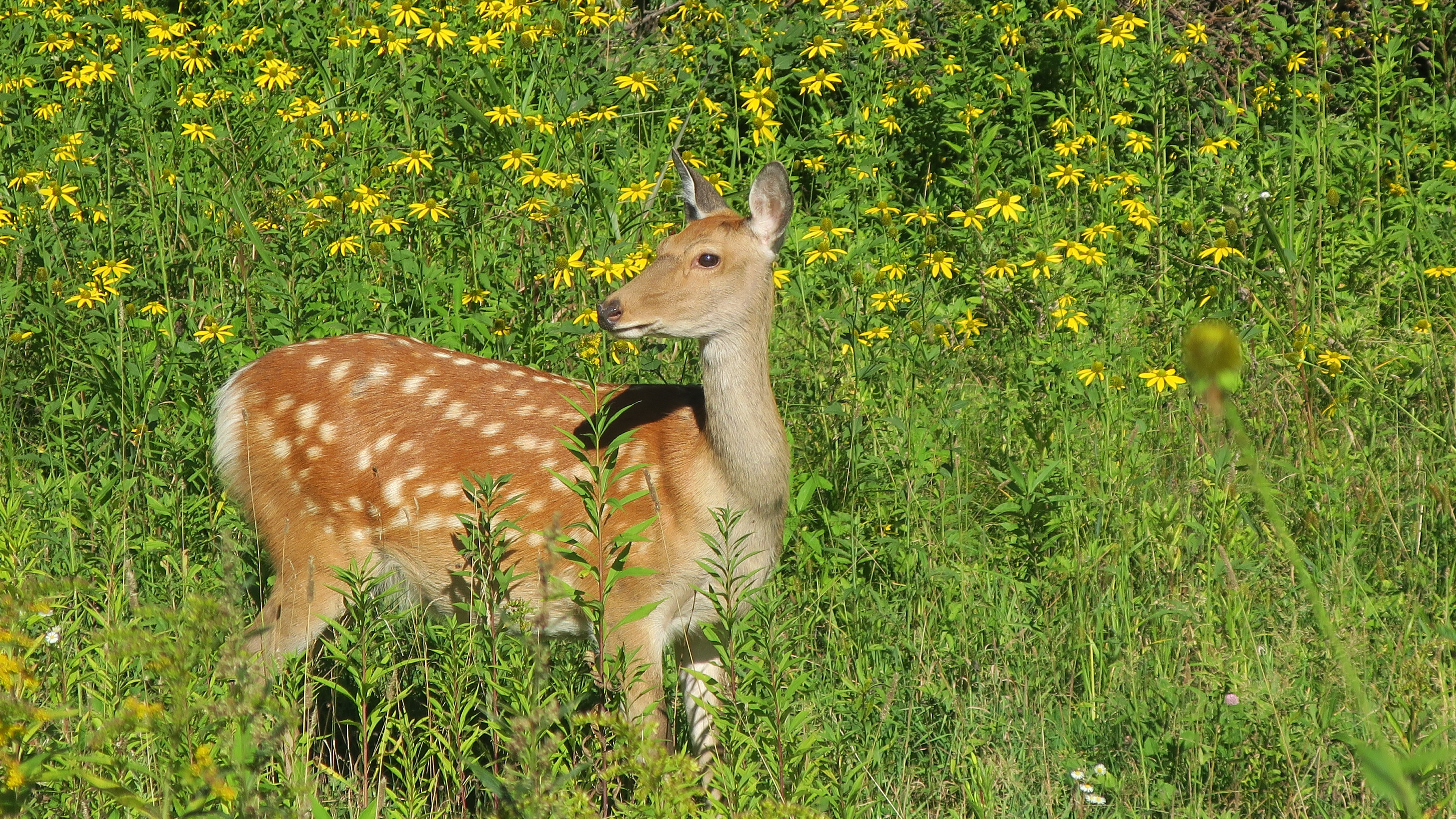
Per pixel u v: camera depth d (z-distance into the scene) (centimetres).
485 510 880
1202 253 1277
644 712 805
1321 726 777
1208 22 1806
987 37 1566
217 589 915
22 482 1018
